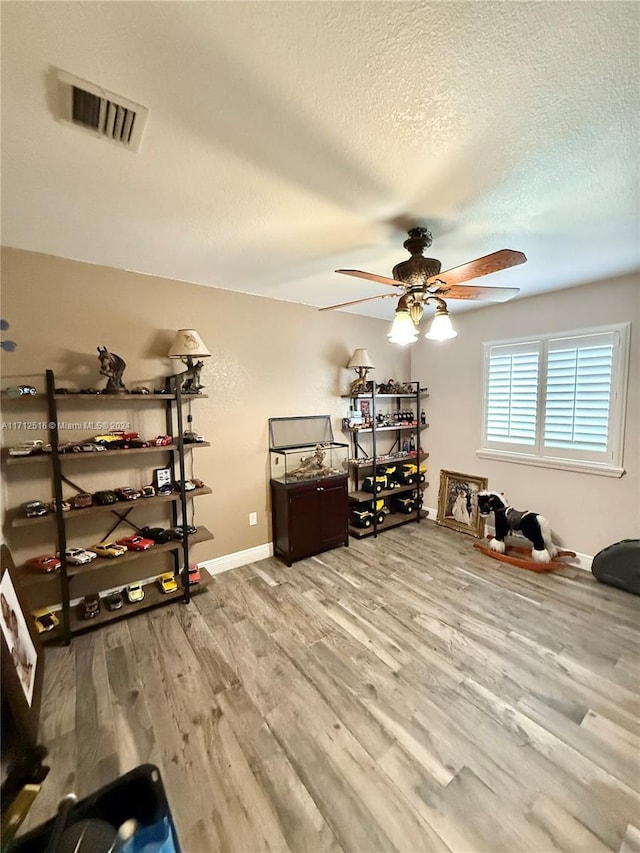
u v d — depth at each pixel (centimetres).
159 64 98
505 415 372
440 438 440
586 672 197
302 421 367
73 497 238
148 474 277
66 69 99
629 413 288
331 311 388
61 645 220
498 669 199
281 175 149
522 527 326
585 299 307
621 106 114
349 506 408
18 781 128
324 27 89
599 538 310
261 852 120
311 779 142
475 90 108
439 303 205
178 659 209
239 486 326
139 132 122
